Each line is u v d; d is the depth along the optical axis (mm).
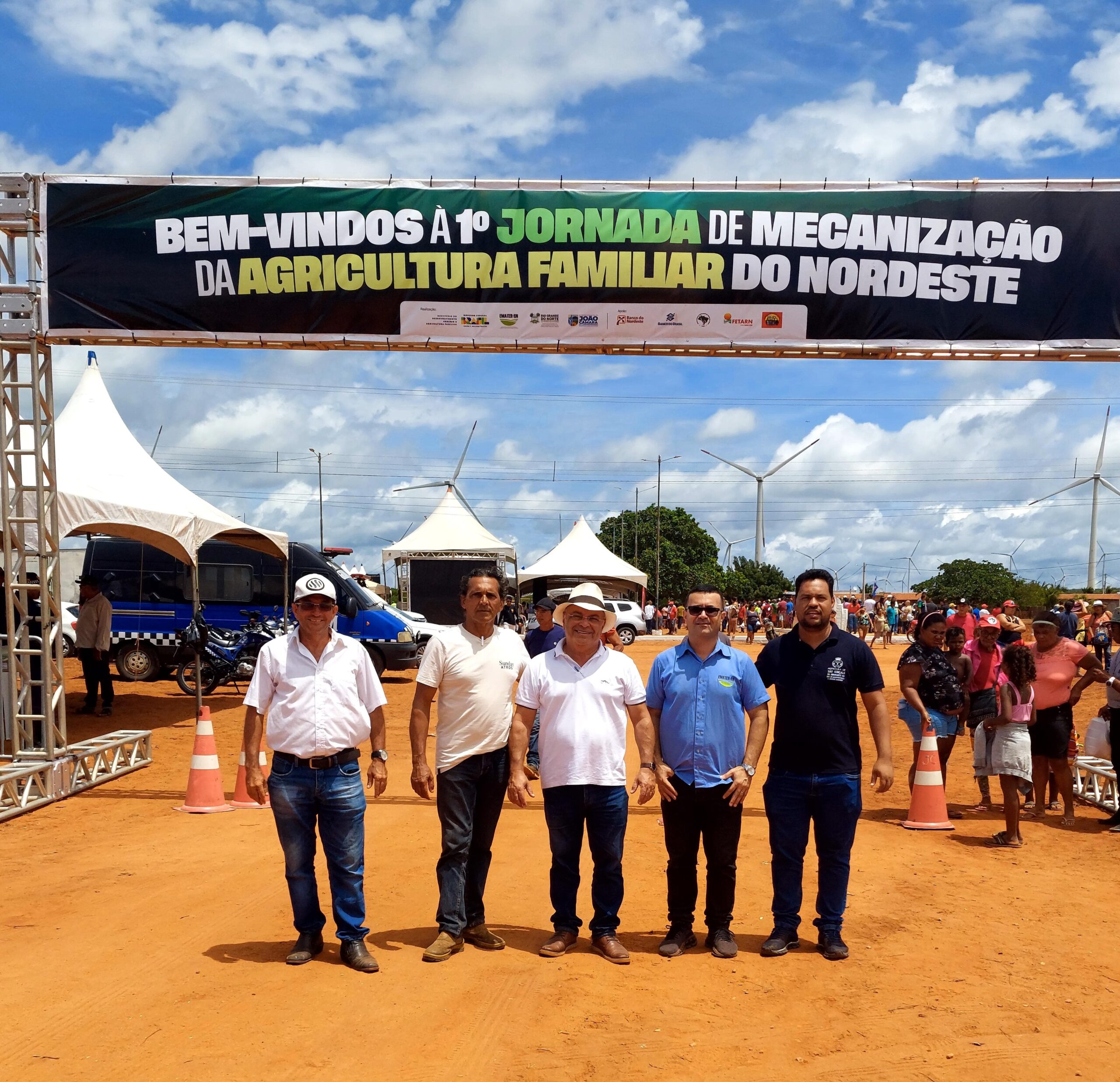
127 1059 4062
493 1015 4586
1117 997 4965
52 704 9930
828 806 5512
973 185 9523
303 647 5203
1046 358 9625
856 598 53594
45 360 10000
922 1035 4461
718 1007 4750
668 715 5559
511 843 8336
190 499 15453
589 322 9688
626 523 85625
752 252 9586
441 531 34719
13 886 6785
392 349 9820
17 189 9773
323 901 6508
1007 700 8531
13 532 9984
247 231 9742
